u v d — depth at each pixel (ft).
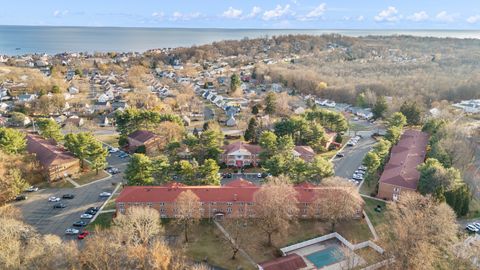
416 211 287.89
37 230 322.96
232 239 306.35
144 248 247.70
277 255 295.28
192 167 380.37
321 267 282.15
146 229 275.59
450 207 321.73
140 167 369.50
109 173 445.78
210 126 576.20
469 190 377.50
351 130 650.84
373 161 408.46
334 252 301.22
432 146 468.34
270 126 586.45
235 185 370.53
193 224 330.95
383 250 289.53
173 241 307.17
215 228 328.70
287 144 445.78
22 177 398.83
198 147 456.45
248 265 282.77
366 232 327.67
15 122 641.81
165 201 337.11
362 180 434.30
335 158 506.07
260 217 307.37
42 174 423.23
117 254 238.27
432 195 339.98
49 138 515.50
